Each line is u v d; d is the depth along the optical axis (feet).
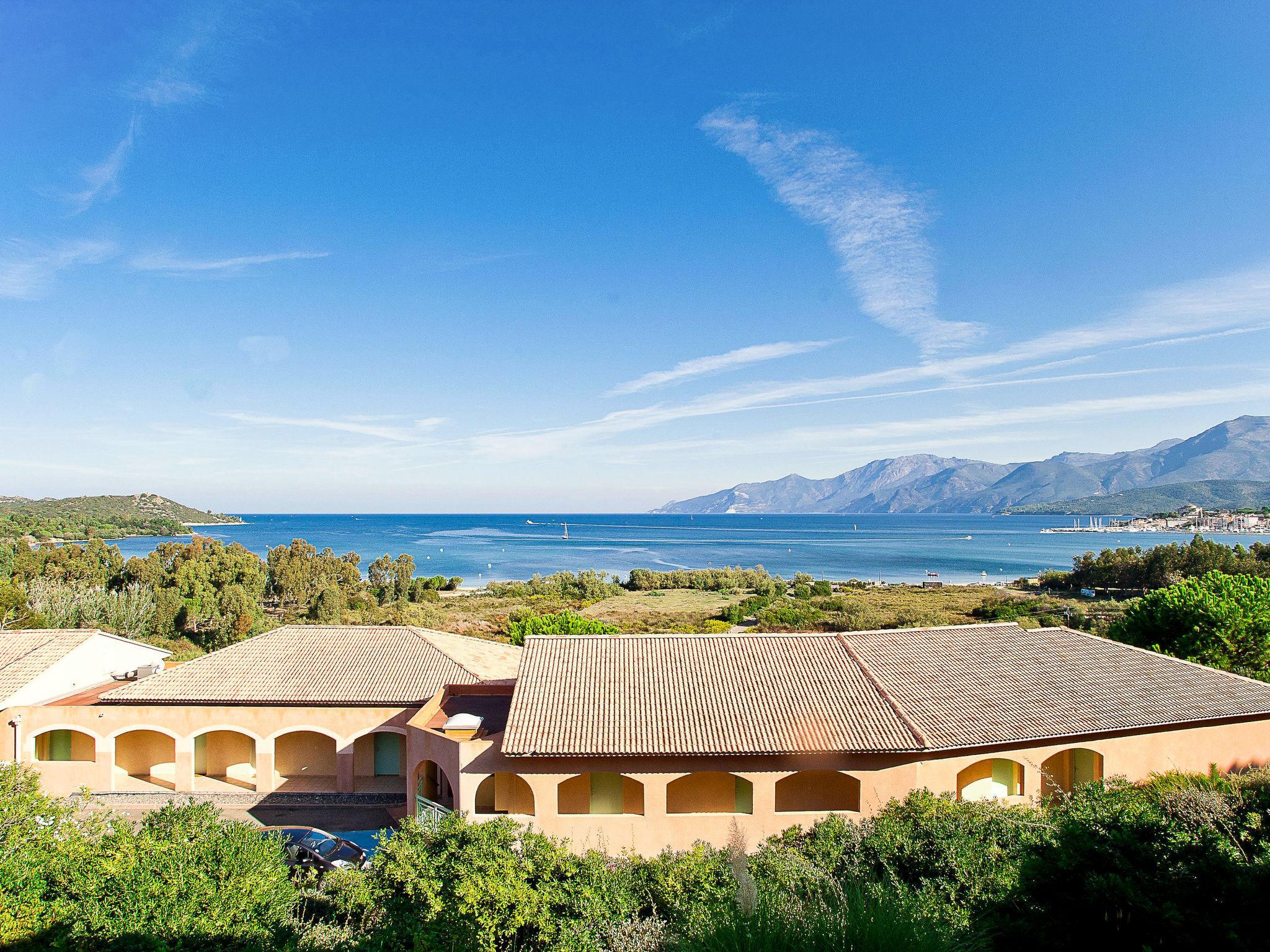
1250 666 119.75
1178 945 34.60
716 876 55.83
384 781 107.96
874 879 56.95
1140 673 99.60
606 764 81.56
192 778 104.78
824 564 609.83
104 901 45.16
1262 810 55.11
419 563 618.85
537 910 51.19
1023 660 102.32
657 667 94.94
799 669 95.20
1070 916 38.11
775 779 81.51
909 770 82.02
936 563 617.62
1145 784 85.92
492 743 83.51
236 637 211.82
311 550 342.64
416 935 47.57
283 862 62.90
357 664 113.80
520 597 372.58
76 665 119.03
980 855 57.21
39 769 104.58
